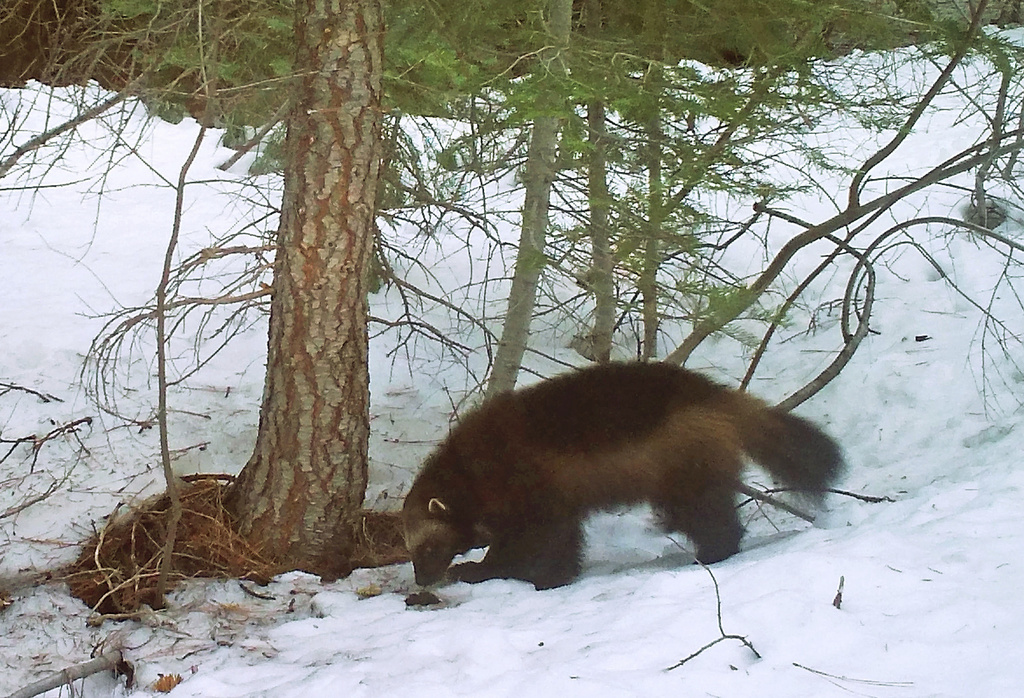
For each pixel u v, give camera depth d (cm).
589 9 550
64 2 490
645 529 538
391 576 480
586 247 532
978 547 362
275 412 479
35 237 854
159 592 437
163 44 418
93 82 457
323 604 436
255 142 488
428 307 787
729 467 451
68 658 410
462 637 341
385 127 572
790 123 494
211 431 607
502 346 576
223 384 656
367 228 464
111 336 495
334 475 486
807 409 655
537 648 330
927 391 632
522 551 461
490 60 497
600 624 342
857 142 962
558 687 283
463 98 501
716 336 588
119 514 519
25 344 668
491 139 518
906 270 794
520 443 457
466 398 629
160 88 374
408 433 640
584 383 461
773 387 686
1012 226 825
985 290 736
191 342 701
